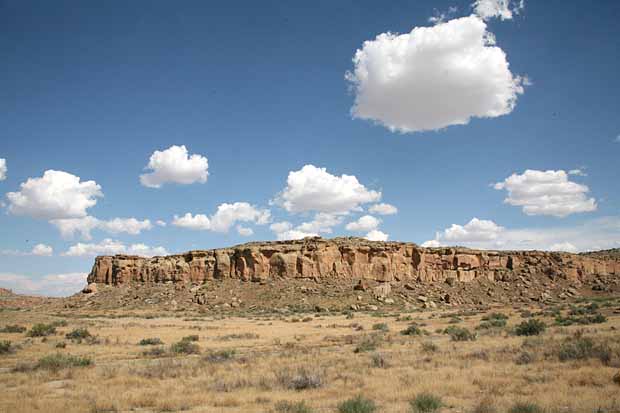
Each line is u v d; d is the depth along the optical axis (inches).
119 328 2319.1
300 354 1214.9
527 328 1509.6
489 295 4490.7
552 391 641.6
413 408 573.9
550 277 4817.9
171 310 3973.9
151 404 654.5
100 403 643.5
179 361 1103.0
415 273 4761.3
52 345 1521.9
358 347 1293.1
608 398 582.9
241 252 4690.0
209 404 642.2
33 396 719.1
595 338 1208.8
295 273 4503.0
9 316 3149.6
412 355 1100.5
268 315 3420.3
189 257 4977.9
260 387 752.3
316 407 608.7
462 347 1235.9
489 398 598.5
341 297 4057.6
